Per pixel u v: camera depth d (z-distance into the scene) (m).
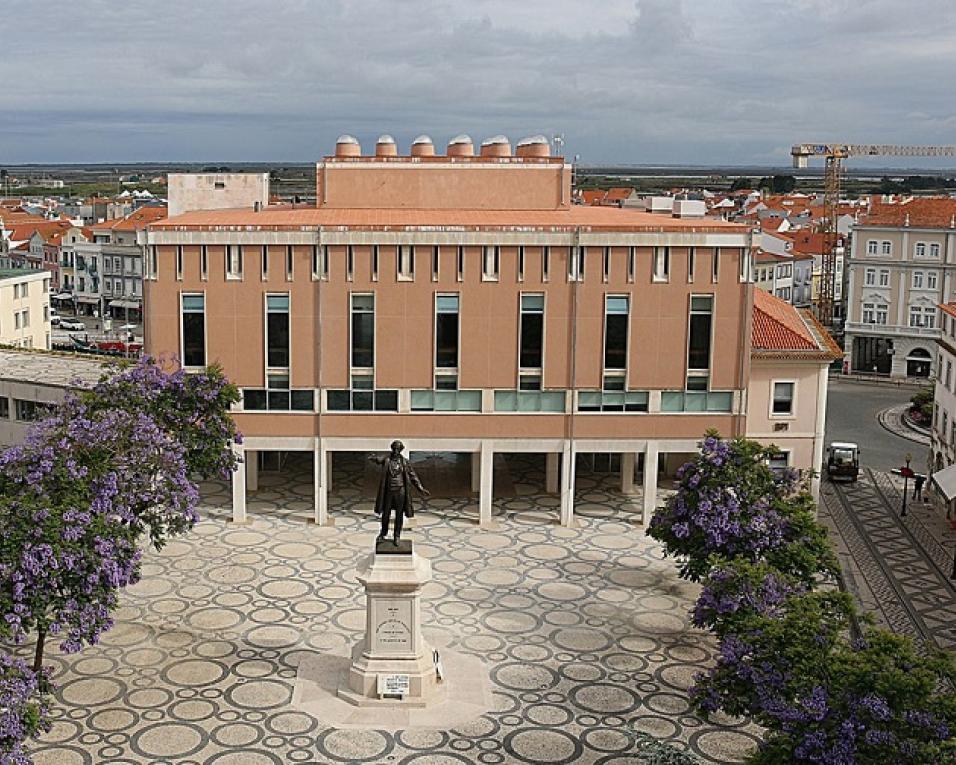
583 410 55.72
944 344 67.12
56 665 39.41
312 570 49.53
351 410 55.28
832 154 186.00
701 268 54.59
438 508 59.25
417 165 63.97
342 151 65.19
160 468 39.09
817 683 25.53
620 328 55.03
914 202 116.00
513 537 54.66
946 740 22.77
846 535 58.00
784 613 29.67
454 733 35.12
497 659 40.72
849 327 115.00
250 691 37.62
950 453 64.81
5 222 174.38
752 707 27.61
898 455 78.69
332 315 54.41
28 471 35.22
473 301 54.47
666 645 42.25
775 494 41.69
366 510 58.50
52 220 179.88
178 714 35.97
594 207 73.75
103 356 77.12
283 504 59.22
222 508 58.31
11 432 66.56
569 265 54.28
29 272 103.31
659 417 55.72
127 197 198.12
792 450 59.31
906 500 65.31
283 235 53.69
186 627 43.03
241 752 33.66
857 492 67.38
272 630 42.88
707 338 55.38
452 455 70.38
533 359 55.19
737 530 39.81
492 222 57.09
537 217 59.97
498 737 34.94
